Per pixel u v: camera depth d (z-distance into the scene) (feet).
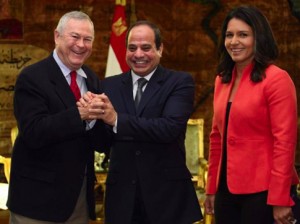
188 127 19.34
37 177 10.20
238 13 10.52
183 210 10.73
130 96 10.84
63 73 10.46
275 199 10.02
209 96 24.73
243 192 10.42
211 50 24.61
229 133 10.61
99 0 24.17
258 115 10.27
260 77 10.27
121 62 21.18
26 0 23.85
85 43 10.30
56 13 24.04
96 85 10.93
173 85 10.76
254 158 10.38
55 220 10.25
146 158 10.65
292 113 10.11
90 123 10.64
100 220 20.77
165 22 24.47
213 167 11.54
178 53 24.58
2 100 24.03
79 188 10.43
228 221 11.00
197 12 24.50
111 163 10.91
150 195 10.58
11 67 24.00
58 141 9.97
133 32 10.72
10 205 10.39
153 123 10.34
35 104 10.00
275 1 24.44
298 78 24.64
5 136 24.12
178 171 10.76
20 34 23.97
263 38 10.35
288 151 10.01
